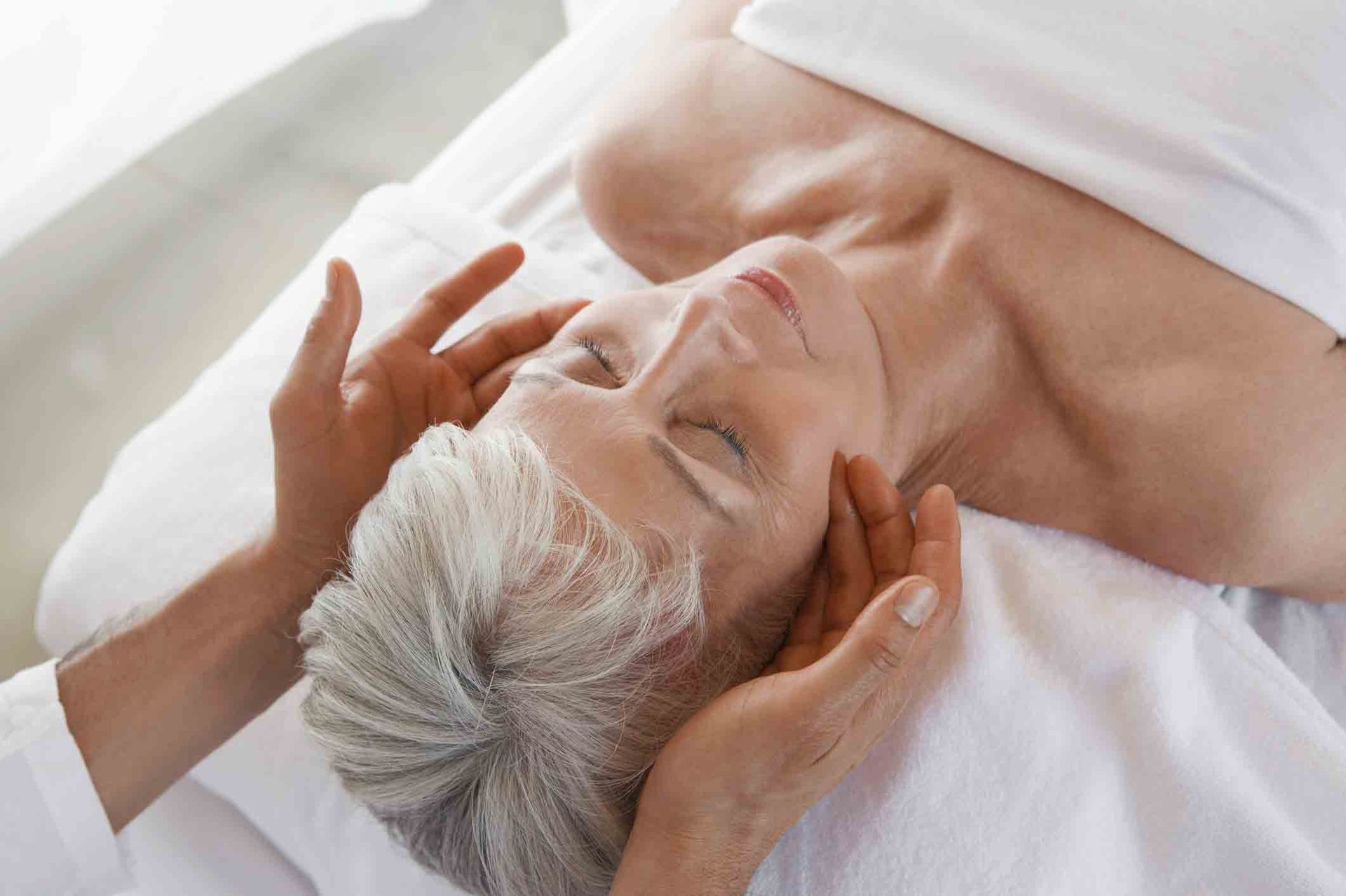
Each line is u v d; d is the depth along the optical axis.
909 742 0.79
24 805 0.74
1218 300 0.83
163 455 1.04
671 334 0.70
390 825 0.74
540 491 0.64
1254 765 0.81
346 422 0.80
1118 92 0.82
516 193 1.24
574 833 0.68
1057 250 0.86
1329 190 0.81
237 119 1.85
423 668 0.64
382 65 1.91
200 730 0.80
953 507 0.71
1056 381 0.86
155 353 1.62
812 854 0.78
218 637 0.79
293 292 1.14
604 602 0.63
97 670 0.78
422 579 0.64
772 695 0.62
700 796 0.63
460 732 0.65
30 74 1.49
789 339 0.74
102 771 0.77
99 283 1.70
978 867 0.75
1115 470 0.86
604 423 0.67
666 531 0.66
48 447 1.56
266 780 0.92
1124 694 0.81
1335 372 0.83
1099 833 0.78
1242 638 0.84
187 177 1.80
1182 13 0.82
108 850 0.78
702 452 0.70
